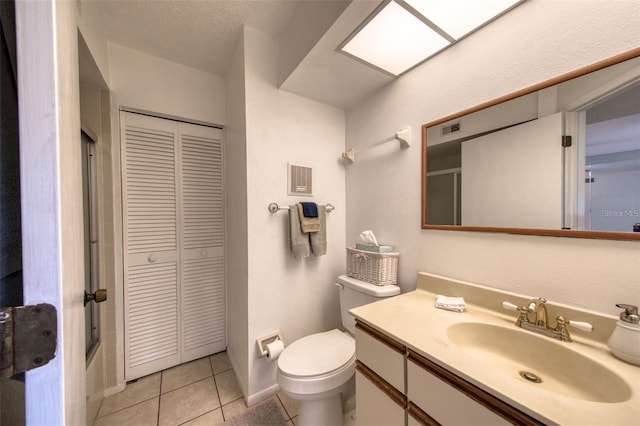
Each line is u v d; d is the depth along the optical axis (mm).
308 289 1680
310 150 1683
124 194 1593
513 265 942
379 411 883
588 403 516
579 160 781
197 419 1320
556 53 826
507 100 949
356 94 1622
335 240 1812
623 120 699
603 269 738
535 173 878
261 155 1481
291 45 1369
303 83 1486
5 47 402
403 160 1399
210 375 1677
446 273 1179
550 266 846
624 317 657
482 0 893
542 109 858
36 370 325
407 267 1377
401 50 1182
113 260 1540
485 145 1021
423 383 733
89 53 1199
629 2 688
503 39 960
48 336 333
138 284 1638
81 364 562
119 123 1586
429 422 714
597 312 743
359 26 1025
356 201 1759
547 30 845
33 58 333
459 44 1114
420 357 747
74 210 498
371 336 921
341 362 1137
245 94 1425
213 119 1866
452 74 1142
